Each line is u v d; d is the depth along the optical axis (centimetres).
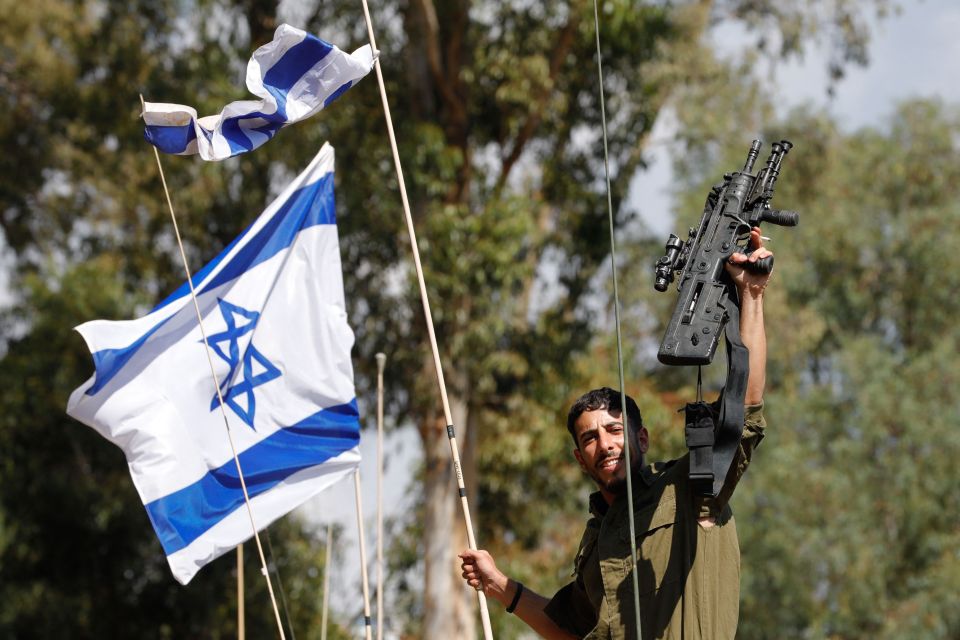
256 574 2377
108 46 2431
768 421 2958
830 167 3284
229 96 2197
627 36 2133
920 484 2862
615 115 2228
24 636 2447
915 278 3350
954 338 3256
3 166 2802
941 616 2719
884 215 3406
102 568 2523
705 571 513
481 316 2075
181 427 823
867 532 2814
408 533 2322
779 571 2719
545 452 2170
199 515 814
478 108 2241
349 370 862
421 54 2209
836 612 2762
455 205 2130
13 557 2477
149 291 2500
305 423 849
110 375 819
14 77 2714
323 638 818
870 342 3036
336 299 876
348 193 2070
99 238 2772
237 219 2253
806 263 3369
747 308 514
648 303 2927
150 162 2338
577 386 2206
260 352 855
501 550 2395
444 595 2197
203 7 2241
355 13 2228
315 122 2105
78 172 2770
